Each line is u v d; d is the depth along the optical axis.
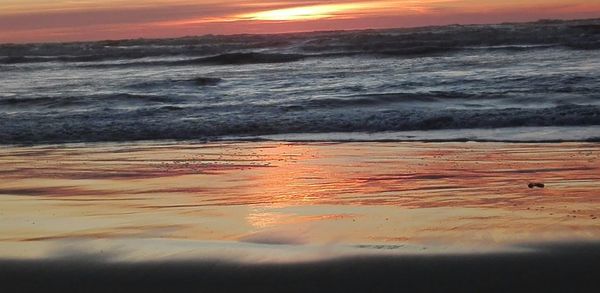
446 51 31.73
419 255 5.92
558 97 16.98
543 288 5.12
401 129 14.30
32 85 26.03
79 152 13.01
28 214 8.30
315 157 11.88
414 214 7.80
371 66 28.12
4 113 17.72
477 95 17.53
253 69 29.23
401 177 10.10
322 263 5.76
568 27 35.53
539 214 7.55
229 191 9.50
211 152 12.65
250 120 15.41
